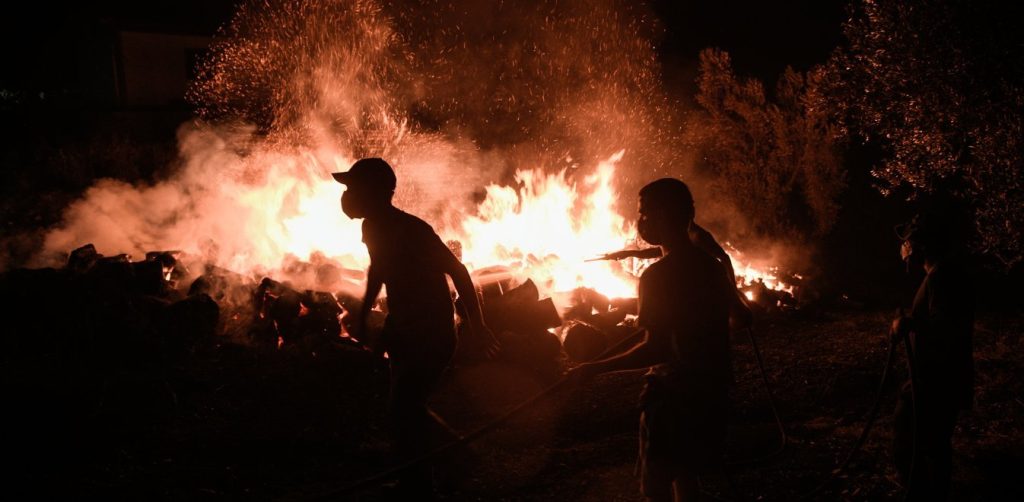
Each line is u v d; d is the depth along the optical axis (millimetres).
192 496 4145
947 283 3594
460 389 5836
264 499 4145
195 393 5664
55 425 4996
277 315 6852
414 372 4102
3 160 13391
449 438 4145
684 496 3256
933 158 6418
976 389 5699
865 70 6734
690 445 3189
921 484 3682
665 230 3295
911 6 6312
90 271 7418
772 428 5156
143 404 5371
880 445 4766
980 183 6020
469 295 4152
